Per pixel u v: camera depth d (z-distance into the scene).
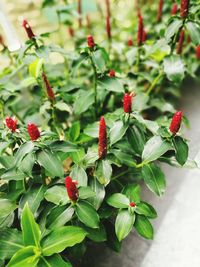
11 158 0.41
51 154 0.34
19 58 0.45
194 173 0.48
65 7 0.66
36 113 0.56
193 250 0.40
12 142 0.36
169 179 0.48
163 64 0.47
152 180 0.37
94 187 0.37
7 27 0.77
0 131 0.37
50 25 0.95
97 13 0.92
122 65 0.65
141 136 0.38
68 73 0.61
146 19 0.76
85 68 0.65
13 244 0.33
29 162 0.34
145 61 0.55
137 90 0.52
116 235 0.37
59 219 0.33
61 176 0.33
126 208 0.36
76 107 0.48
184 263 0.39
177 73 0.46
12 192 0.39
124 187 0.39
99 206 0.36
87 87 0.62
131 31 0.73
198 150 0.50
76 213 0.33
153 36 0.67
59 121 0.53
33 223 0.31
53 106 0.46
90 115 0.54
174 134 0.34
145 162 0.38
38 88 0.53
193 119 0.56
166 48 0.54
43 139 0.36
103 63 0.43
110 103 0.55
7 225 0.37
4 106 0.53
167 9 0.71
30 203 0.36
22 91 0.61
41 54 0.44
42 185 0.38
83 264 0.41
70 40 0.71
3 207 0.38
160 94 0.60
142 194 0.47
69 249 0.37
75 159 0.41
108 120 0.43
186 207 0.44
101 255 0.42
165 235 0.42
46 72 0.60
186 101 0.60
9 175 0.37
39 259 0.31
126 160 0.39
